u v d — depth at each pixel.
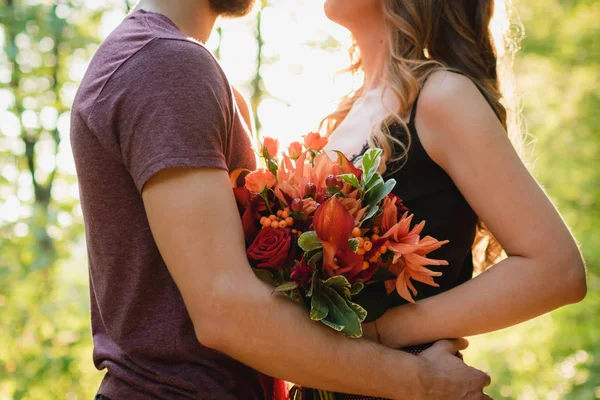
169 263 1.42
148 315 1.55
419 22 1.84
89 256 1.66
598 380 7.24
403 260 1.53
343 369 1.44
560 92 8.36
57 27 6.83
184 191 1.41
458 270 1.77
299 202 1.45
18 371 6.25
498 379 8.02
